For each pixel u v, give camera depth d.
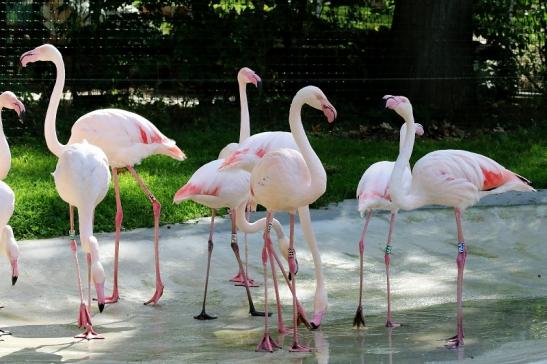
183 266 8.73
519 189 7.24
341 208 10.63
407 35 16.20
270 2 16.06
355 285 8.41
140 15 15.70
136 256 8.81
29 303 7.68
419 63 16.11
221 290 8.27
